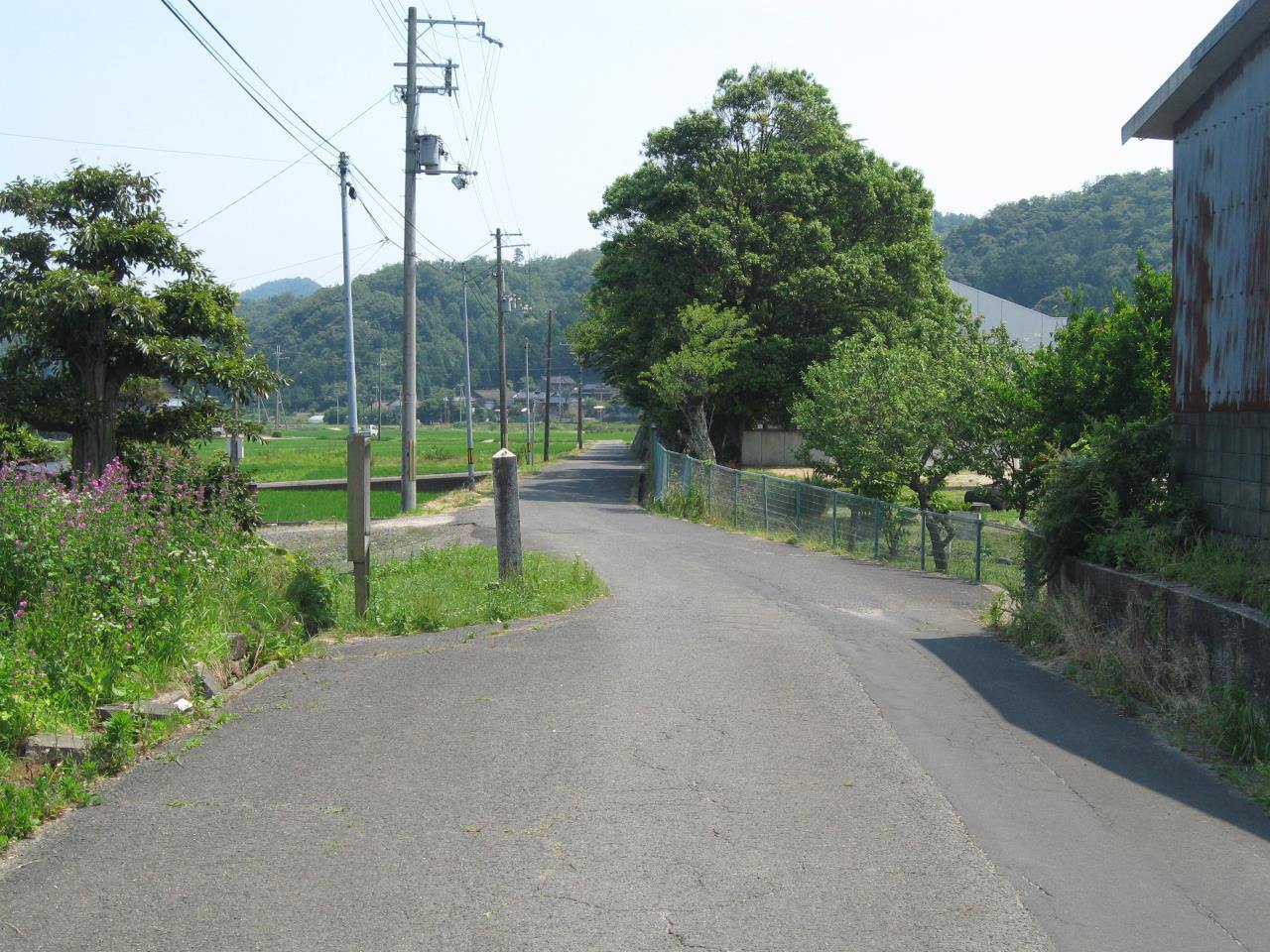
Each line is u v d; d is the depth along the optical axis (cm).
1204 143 924
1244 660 675
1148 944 397
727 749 629
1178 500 931
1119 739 675
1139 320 1675
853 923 409
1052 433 1778
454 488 4406
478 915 411
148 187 1484
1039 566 1034
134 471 1412
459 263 4322
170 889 432
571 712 702
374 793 543
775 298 3878
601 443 10325
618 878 446
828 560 1852
